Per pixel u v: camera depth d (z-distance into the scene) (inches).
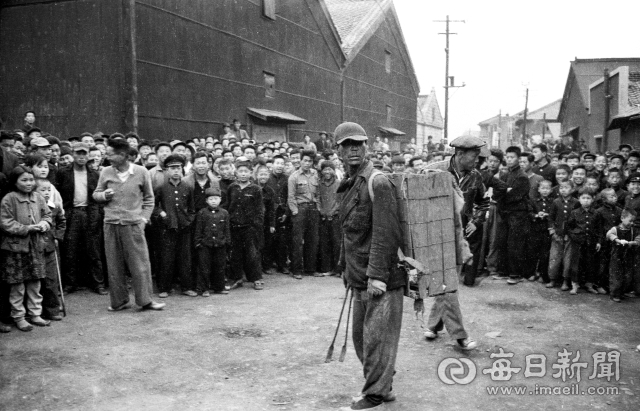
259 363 196.2
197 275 298.0
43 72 489.4
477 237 311.7
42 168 246.4
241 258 317.7
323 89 900.6
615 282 284.7
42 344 212.4
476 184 224.7
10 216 223.3
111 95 466.0
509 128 2822.3
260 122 695.1
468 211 226.8
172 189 291.3
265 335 227.3
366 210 152.1
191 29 551.8
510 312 263.0
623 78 783.7
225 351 207.9
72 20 477.1
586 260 302.8
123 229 257.6
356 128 153.6
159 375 184.9
